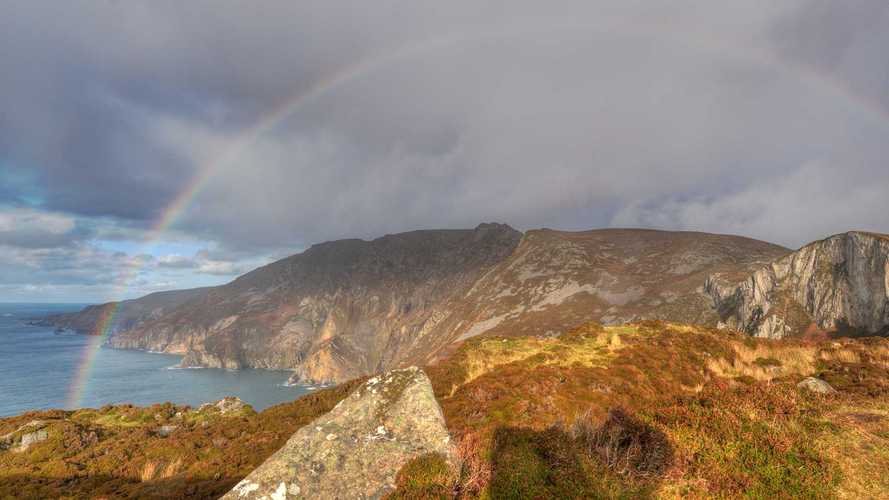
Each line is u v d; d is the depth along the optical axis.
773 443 11.48
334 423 11.84
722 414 13.05
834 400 14.29
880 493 9.51
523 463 11.05
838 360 20.62
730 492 10.02
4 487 16.73
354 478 10.50
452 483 10.52
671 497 10.02
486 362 23.08
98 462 19.31
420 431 11.84
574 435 12.71
